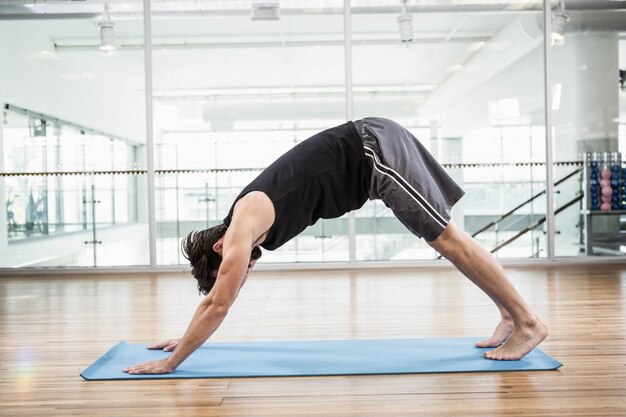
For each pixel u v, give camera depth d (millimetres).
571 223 5434
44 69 5391
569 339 2580
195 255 2164
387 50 5328
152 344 2545
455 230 2184
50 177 5383
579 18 5426
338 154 2133
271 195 2043
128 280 4840
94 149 5352
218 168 5340
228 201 5348
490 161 5359
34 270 5324
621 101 5480
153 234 5352
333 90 5340
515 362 2195
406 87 5332
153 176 5352
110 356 2402
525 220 5379
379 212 5340
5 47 5414
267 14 5316
